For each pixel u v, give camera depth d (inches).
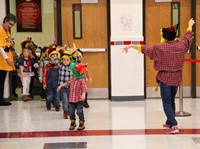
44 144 209.8
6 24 307.0
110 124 252.5
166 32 221.3
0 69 316.2
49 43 383.9
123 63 331.0
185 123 250.4
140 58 330.6
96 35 343.0
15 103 337.4
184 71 346.3
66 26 343.0
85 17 341.7
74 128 240.8
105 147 202.4
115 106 313.1
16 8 376.8
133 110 295.9
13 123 261.4
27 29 381.7
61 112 296.5
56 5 341.1
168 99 225.9
